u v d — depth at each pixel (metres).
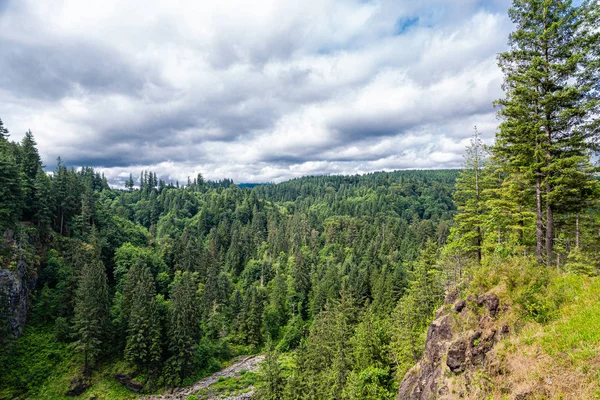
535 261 20.84
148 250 105.94
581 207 26.16
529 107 24.81
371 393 35.09
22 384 53.22
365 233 146.50
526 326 17.61
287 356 74.56
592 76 22.23
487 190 32.56
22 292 61.25
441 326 23.92
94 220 96.38
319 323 61.91
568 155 24.31
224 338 79.56
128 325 61.28
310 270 116.88
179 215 185.12
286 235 157.50
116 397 56.31
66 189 91.00
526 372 15.51
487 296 20.56
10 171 65.38
